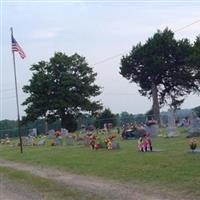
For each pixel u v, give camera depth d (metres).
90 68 92.88
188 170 20.66
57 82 90.06
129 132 45.94
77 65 91.81
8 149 52.44
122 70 90.00
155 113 84.81
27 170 28.52
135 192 17.59
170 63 87.06
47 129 91.19
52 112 90.44
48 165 29.92
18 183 23.11
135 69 89.19
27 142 57.94
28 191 20.25
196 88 88.69
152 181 19.42
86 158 30.67
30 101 89.75
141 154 28.95
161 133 47.12
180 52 85.50
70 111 91.06
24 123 90.06
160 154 27.73
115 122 83.06
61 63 89.94
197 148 28.94
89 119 92.12
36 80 89.00
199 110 74.31
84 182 21.39
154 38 86.94
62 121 90.69
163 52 86.56
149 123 53.22
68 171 25.92
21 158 37.09
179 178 19.11
